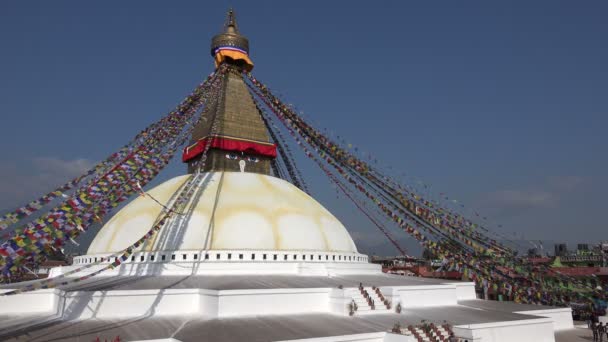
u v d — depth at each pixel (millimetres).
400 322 18188
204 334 15359
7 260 14828
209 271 22016
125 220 24812
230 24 32969
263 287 19141
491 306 22984
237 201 24750
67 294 17609
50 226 16359
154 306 18312
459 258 22797
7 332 15641
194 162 31328
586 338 20812
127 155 21859
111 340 14703
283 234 24000
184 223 23281
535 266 22922
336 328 16719
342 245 26359
